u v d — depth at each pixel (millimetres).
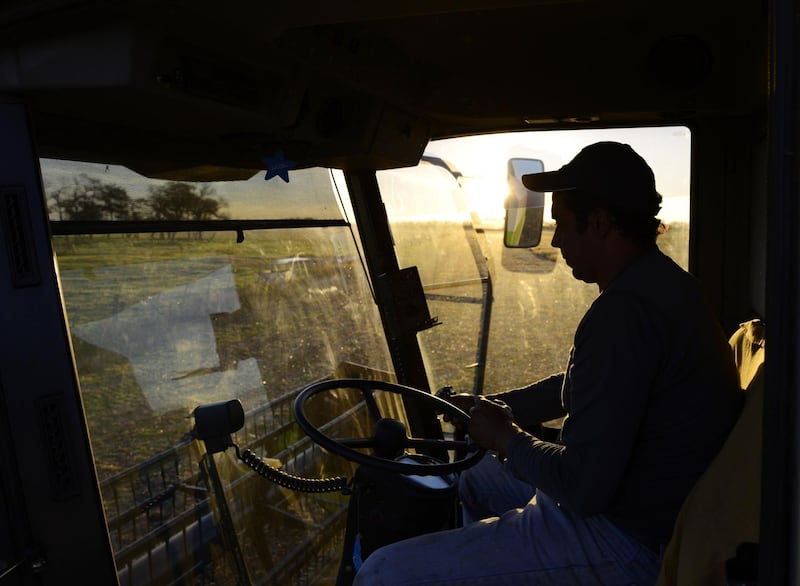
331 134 2086
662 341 1469
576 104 2299
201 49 1416
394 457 1921
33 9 1174
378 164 2443
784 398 815
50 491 1208
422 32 1900
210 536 1768
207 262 1923
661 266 1574
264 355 2037
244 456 1817
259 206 2172
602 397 1447
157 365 1720
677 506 1521
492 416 1734
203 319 1872
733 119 2432
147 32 1226
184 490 1729
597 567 1568
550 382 2256
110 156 1654
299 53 1649
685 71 2107
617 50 2092
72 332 1548
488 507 2123
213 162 1968
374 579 1646
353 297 2504
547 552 1615
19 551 1187
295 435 2084
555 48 2061
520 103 2330
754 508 1104
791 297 807
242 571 1837
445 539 1691
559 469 1497
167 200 1829
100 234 1635
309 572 2066
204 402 1820
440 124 2547
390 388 2146
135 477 1619
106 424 1582
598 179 1596
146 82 1260
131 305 1689
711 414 1512
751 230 2430
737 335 1949
